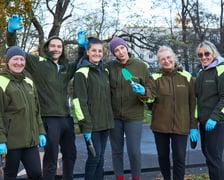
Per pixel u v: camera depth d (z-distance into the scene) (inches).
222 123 190.7
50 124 186.9
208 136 192.4
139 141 205.3
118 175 209.2
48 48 192.7
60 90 191.6
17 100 166.2
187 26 1218.6
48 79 188.1
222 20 1334.9
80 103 188.7
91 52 194.1
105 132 198.5
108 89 199.0
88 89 191.2
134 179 206.1
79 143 393.4
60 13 727.1
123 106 203.2
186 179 238.2
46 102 187.2
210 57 193.5
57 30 718.5
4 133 164.7
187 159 292.5
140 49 801.6
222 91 187.5
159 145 205.9
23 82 173.2
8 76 167.3
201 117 196.4
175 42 773.3
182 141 201.0
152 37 792.3
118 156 208.8
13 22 185.9
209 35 1310.3
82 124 188.1
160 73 205.2
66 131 194.5
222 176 193.8
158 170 261.7
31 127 170.6
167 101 200.1
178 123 199.3
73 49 639.1
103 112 193.8
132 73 203.3
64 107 192.9
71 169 198.4
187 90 201.8
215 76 190.4
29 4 378.3
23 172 243.0
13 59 168.7
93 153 190.5
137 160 204.4
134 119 203.3
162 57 200.8
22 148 169.0
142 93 195.9
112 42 205.8
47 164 188.7
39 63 189.5
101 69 198.5
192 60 748.0
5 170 171.2
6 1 357.4
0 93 164.1
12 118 165.9
